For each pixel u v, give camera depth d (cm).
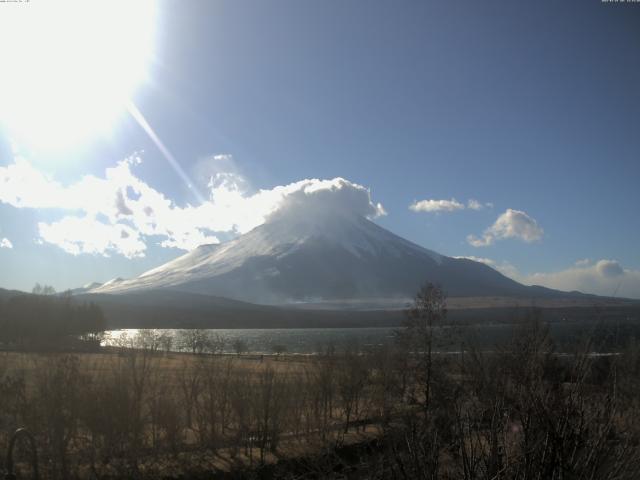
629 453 755
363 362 4306
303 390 3950
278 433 3362
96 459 2778
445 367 3112
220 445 3278
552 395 805
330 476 1802
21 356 3297
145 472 2773
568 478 745
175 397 3381
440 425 894
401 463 851
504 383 867
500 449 792
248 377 3722
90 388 2783
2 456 2391
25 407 2498
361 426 3503
